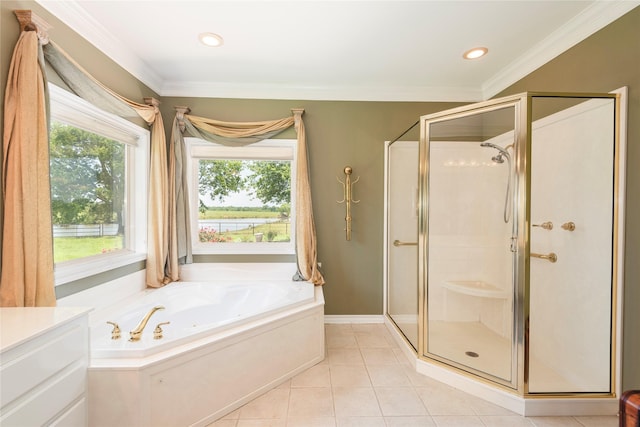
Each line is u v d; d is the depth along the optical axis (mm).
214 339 1457
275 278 2688
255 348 1634
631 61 1417
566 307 1724
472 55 2107
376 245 2777
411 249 2254
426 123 2027
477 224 2293
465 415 1492
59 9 1507
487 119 1784
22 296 1204
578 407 1489
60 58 1433
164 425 1285
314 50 2047
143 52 2068
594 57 1614
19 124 1207
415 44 1966
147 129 2346
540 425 1423
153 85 2447
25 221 1210
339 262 2762
